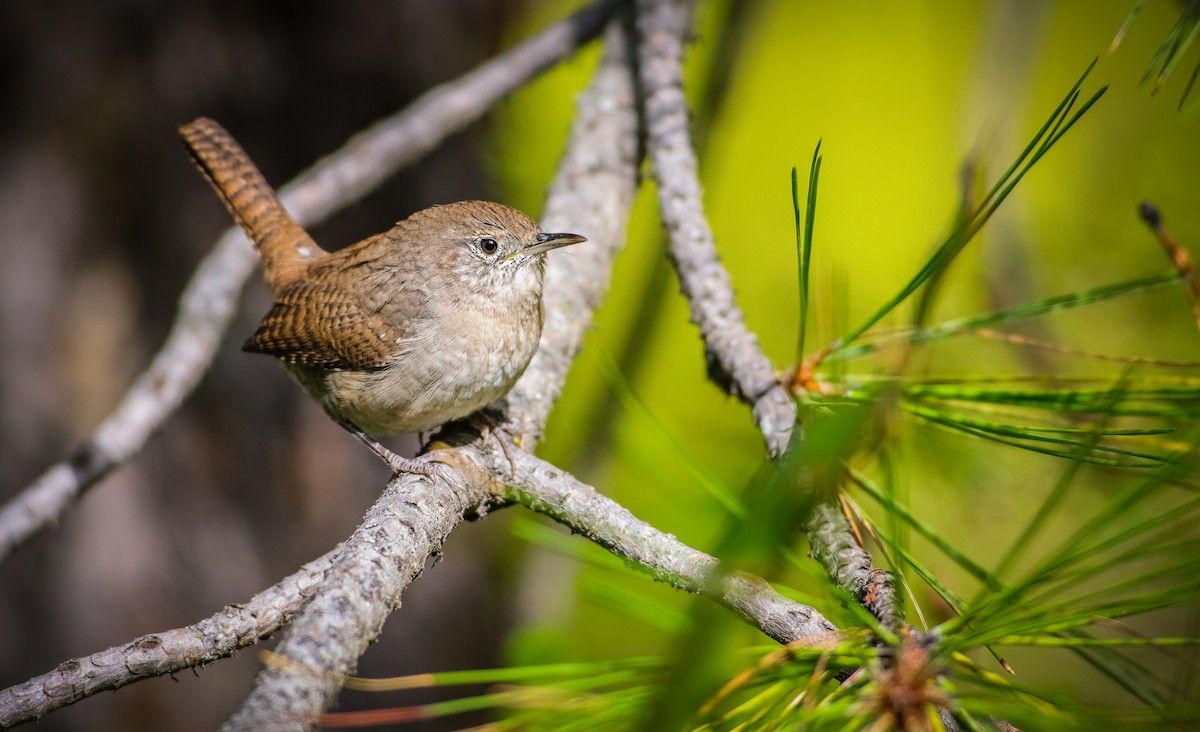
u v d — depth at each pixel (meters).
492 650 11.33
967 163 5.34
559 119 12.26
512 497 5.36
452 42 10.98
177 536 10.27
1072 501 8.27
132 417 7.05
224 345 10.50
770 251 11.07
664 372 11.32
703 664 3.19
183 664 4.29
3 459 9.71
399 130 8.09
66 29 9.75
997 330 8.20
